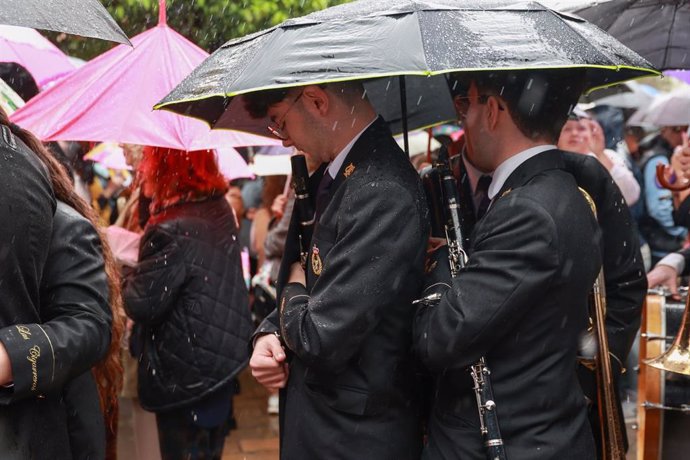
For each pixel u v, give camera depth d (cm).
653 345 307
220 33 706
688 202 453
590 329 228
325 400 223
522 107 217
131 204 439
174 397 350
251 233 672
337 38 206
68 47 689
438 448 218
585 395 232
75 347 198
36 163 198
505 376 208
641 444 311
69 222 213
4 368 185
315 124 229
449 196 231
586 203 217
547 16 217
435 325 208
